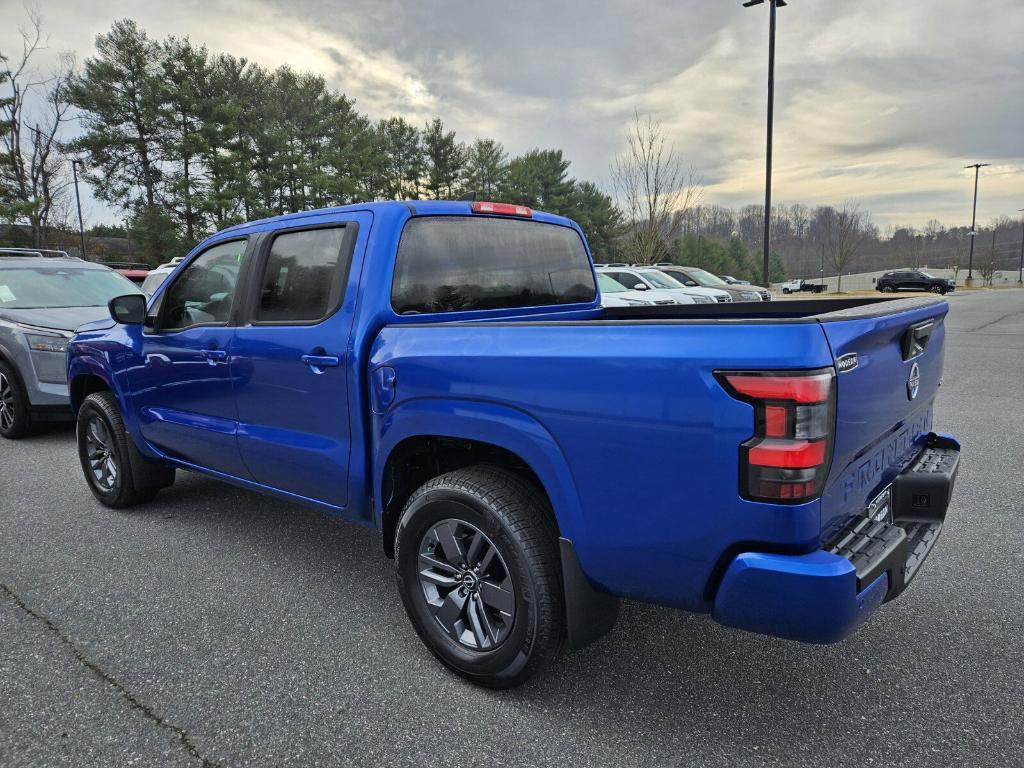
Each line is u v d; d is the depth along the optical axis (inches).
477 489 95.5
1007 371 391.9
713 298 543.5
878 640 111.7
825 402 71.2
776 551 73.9
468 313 124.8
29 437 267.0
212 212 1524.4
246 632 118.4
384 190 2073.1
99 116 1589.6
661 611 123.2
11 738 91.0
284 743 89.7
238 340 133.7
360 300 112.7
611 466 82.2
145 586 136.0
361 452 114.0
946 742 87.1
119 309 152.9
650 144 1009.5
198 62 1598.2
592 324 83.9
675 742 88.5
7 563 147.2
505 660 95.6
